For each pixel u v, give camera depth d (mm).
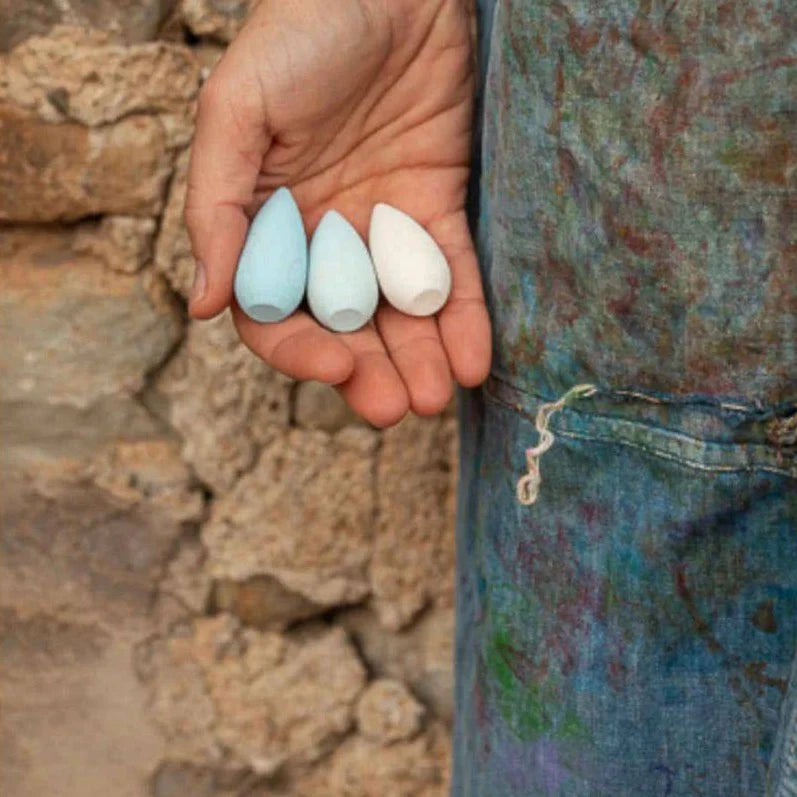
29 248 857
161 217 849
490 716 684
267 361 658
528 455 623
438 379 651
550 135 615
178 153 840
